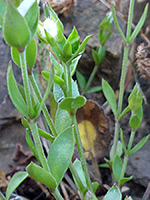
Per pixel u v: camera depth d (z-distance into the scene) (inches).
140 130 7.1
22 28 2.3
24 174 3.6
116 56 7.5
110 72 7.8
